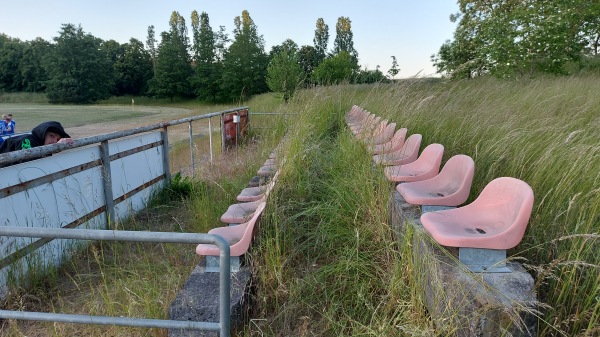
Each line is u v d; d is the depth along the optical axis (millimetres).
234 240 2869
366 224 3131
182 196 5508
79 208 3963
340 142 5324
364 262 2738
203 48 62906
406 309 2191
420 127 5352
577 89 7520
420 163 3723
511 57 13992
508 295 1877
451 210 2480
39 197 3459
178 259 3477
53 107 59188
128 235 1638
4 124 16578
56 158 3662
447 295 1987
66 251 3613
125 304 2697
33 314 1912
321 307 2561
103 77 79312
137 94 87188
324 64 21297
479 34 16281
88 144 4055
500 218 2289
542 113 4867
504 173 3393
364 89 9961
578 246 2223
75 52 76312
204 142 11844
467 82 8727
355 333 2219
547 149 3219
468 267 2090
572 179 2756
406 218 2801
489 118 4691
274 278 2695
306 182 4102
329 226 3262
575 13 14734
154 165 5566
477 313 1814
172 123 5930
